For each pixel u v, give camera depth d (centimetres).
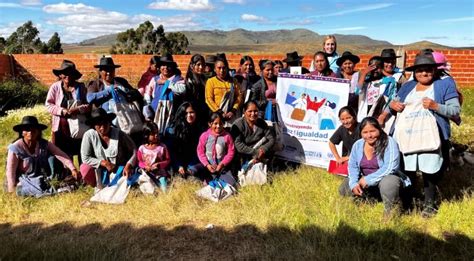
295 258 451
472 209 544
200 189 638
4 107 1466
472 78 1559
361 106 715
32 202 615
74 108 679
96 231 530
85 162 652
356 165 570
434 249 470
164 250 485
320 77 740
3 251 447
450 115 529
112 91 679
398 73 704
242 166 699
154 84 744
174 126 700
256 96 780
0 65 1738
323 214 531
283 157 771
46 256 445
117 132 655
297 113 758
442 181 665
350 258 440
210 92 730
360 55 1538
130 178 646
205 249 488
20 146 644
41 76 1816
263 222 537
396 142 550
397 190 531
